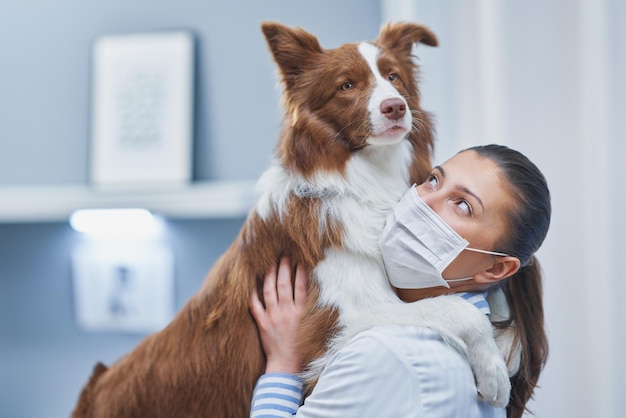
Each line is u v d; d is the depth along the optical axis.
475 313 1.07
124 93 2.48
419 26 1.31
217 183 2.39
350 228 1.16
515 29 1.93
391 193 1.21
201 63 2.46
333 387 1.01
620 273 1.83
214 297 1.26
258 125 2.42
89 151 2.57
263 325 1.18
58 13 2.60
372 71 1.18
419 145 1.28
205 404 1.24
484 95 1.96
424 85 2.01
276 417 1.08
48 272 2.62
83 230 2.59
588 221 1.87
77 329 2.61
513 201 1.06
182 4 2.47
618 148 1.85
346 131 1.18
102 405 1.35
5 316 2.66
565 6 1.90
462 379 1.02
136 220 2.53
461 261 1.09
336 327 1.13
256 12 2.42
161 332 1.35
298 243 1.18
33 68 2.62
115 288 2.57
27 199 2.51
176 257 2.52
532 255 1.15
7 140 2.64
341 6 2.35
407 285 1.14
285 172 1.23
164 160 2.43
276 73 1.28
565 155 1.89
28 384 2.65
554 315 1.88
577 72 1.89
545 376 1.88
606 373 1.84
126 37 2.50
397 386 0.98
